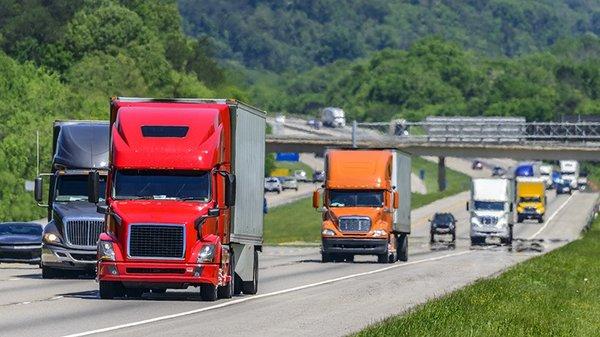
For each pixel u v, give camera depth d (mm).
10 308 54219
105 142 79312
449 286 75625
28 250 96188
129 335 42219
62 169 78688
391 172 114438
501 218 179500
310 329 46219
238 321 48875
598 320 55625
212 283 58719
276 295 65812
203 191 59312
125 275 58281
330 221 112688
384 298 64438
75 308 54344
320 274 90000
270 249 158125
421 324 46000
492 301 60562
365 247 112000
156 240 58406
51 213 78375
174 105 61625
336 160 113938
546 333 47031
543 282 80875
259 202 68000
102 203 77688
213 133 60438
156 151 59625
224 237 60312
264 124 69438
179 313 52188
